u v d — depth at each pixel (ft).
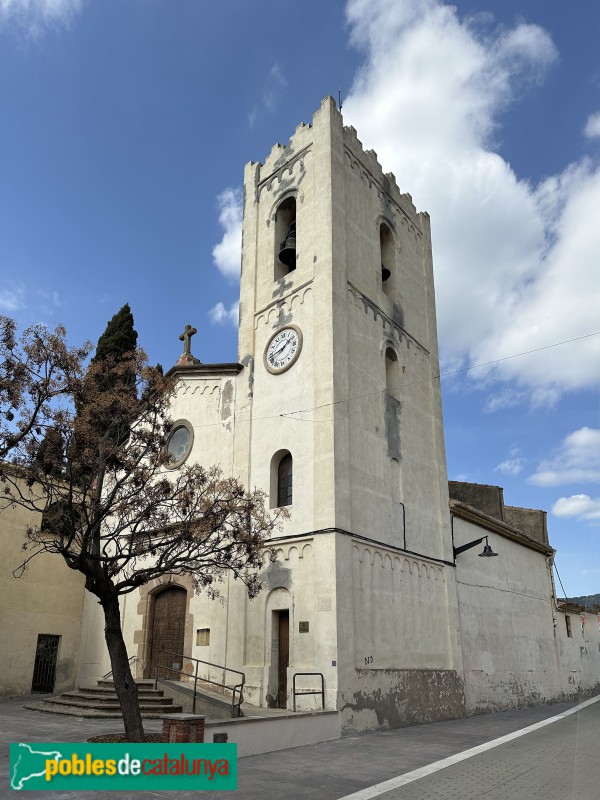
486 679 81.87
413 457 76.48
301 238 74.69
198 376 78.64
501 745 49.88
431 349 87.66
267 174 83.87
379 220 82.74
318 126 77.51
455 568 79.25
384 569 64.85
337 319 67.15
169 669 61.77
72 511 44.39
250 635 61.67
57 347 45.19
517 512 123.54
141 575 45.06
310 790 33.63
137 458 47.26
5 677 71.72
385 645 61.67
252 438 70.33
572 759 43.09
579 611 120.06
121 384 47.85
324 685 53.88
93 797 30.86
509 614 93.91
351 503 62.08
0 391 43.06
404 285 85.81
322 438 62.34
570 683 110.32
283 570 60.85
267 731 44.75
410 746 48.85
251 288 78.43
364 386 69.92
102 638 76.84
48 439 44.78
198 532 45.73
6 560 74.38
